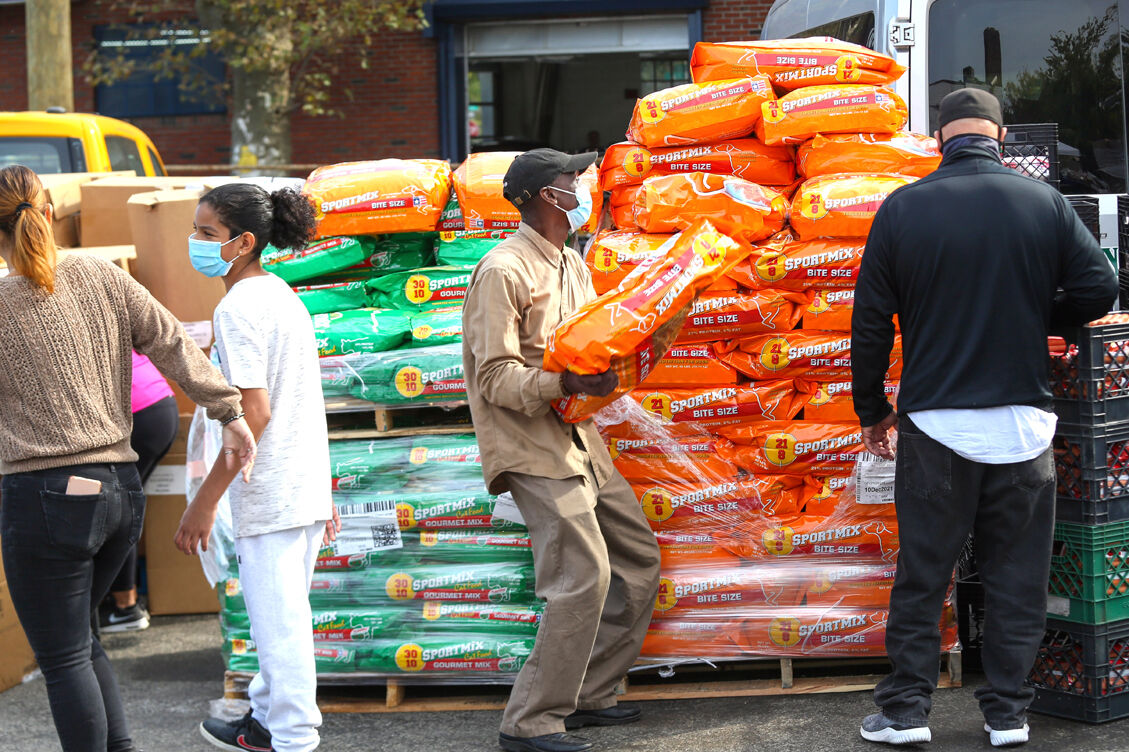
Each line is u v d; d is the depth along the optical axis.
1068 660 3.45
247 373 2.99
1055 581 3.45
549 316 3.29
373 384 3.77
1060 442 3.41
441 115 13.90
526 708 3.29
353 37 13.83
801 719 3.53
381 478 3.78
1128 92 4.71
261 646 3.11
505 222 3.84
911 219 3.15
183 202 4.77
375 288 3.95
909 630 3.25
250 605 3.11
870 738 3.31
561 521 3.22
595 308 3.04
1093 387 3.30
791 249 3.62
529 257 3.29
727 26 13.57
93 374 2.88
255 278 3.14
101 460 2.88
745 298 3.62
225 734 3.50
